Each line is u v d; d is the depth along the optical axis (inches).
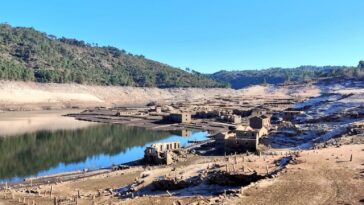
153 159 3998.5
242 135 4325.8
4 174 3769.7
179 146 4574.3
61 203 2311.8
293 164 2234.3
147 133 6540.4
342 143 3321.9
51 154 4761.3
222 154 4227.4
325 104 6200.8
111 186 2918.3
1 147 5098.4
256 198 1679.4
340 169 2060.8
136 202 1989.4
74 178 3494.1
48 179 3508.9
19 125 7219.5
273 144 4375.0
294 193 1717.5
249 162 2568.9
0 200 2428.6
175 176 2506.2
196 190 2155.5
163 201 1941.4
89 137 6067.9
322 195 1680.6
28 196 2596.0
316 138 4220.0
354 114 4985.2
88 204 2262.6
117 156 4677.7
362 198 1614.2
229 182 2149.4
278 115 6510.8
